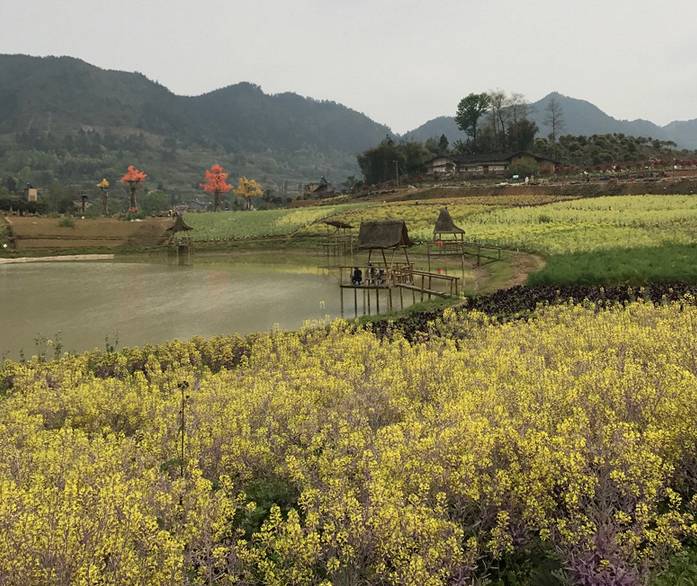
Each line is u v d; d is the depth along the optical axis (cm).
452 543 617
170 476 877
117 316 3022
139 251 7125
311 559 615
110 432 1191
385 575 615
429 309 2677
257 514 796
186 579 621
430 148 13938
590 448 742
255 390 1234
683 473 769
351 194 11600
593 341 1527
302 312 2997
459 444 780
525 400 973
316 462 873
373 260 5162
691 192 6988
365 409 1125
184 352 1977
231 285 4106
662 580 602
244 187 15012
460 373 1269
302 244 6588
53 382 1722
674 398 880
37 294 3866
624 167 9631
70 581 563
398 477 749
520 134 12838
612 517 663
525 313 2352
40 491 734
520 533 698
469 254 4822
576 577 619
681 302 2159
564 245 4375
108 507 654
